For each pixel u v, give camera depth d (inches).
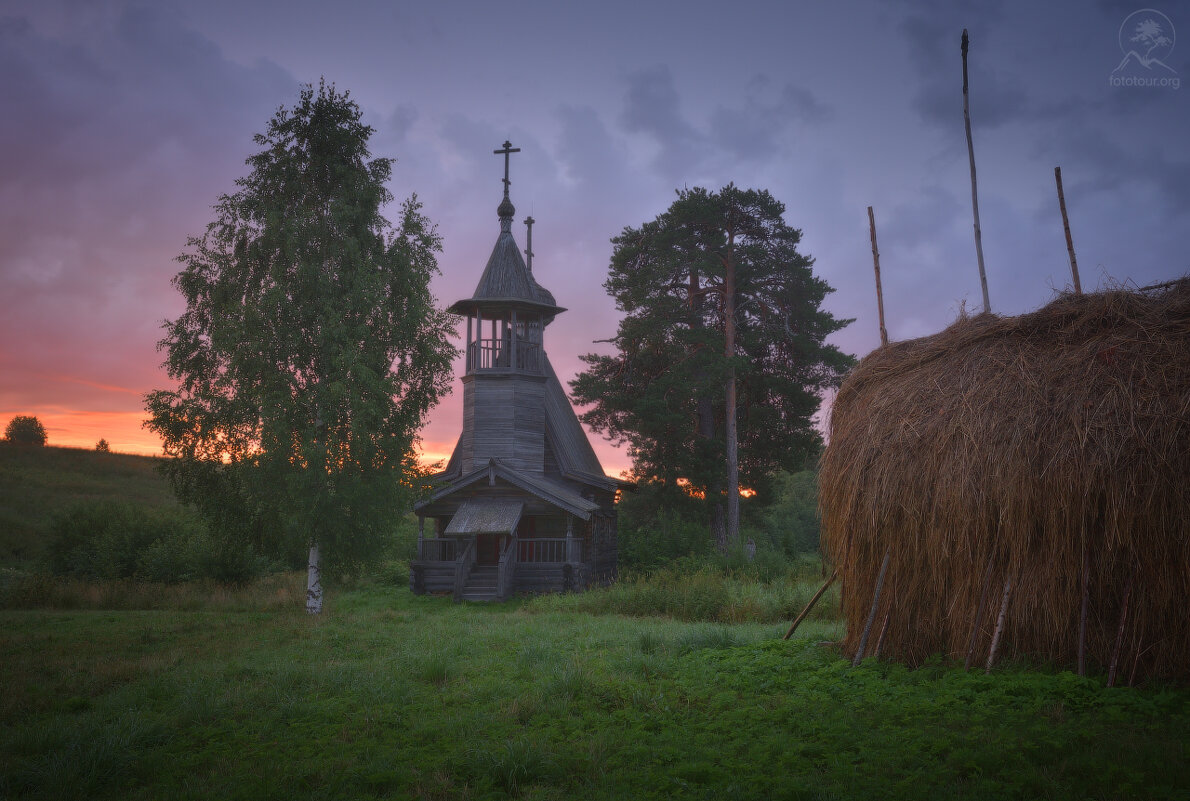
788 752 241.9
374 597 995.3
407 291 810.8
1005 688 298.4
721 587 798.5
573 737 273.0
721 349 1302.9
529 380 1162.6
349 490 741.3
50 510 1592.0
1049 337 379.2
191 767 245.3
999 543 340.5
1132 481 311.7
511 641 546.9
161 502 1876.2
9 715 320.2
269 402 715.4
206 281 775.7
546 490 1040.8
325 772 233.8
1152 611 309.3
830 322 1336.1
